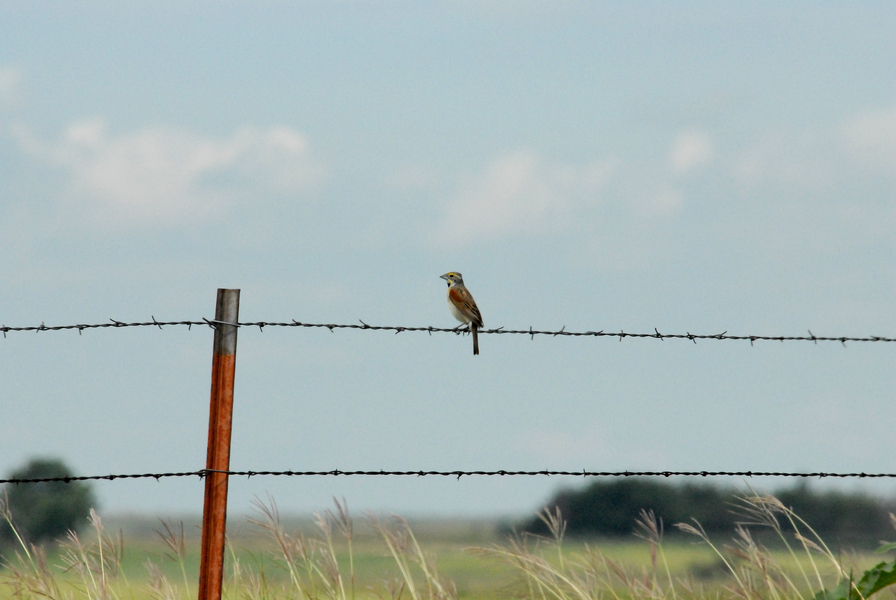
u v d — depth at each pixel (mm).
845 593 12062
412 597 12758
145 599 12109
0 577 11945
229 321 10719
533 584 13055
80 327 11438
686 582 12945
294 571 12602
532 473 12406
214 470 10695
